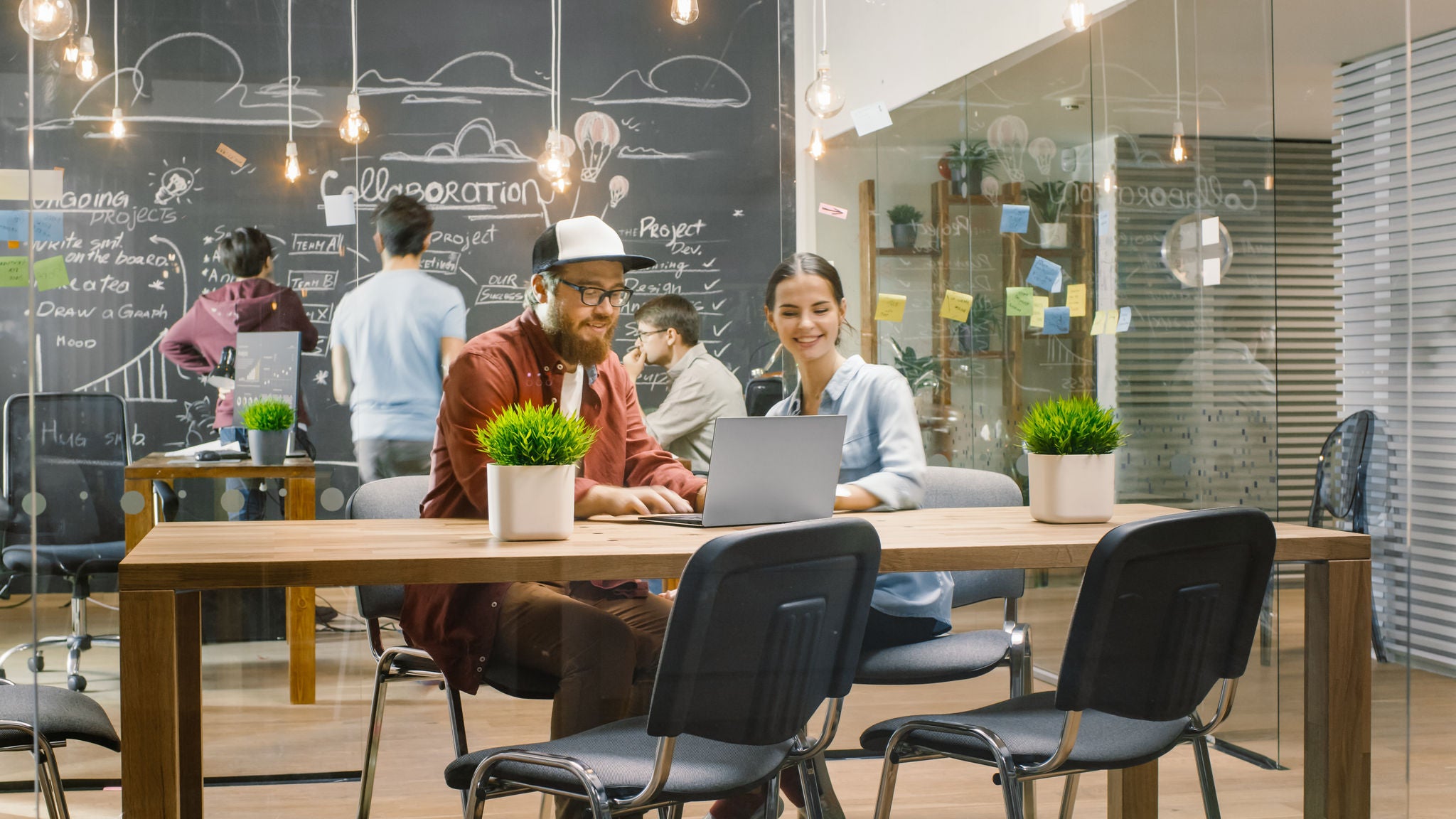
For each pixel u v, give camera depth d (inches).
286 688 81.9
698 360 88.6
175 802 62.1
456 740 77.6
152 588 61.2
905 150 98.5
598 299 85.4
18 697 79.1
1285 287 172.2
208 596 81.0
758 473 72.9
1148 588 65.9
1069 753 66.7
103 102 95.1
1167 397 115.6
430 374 90.4
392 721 78.2
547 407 71.0
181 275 95.0
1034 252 106.3
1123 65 111.2
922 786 81.5
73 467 96.3
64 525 96.7
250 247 93.6
